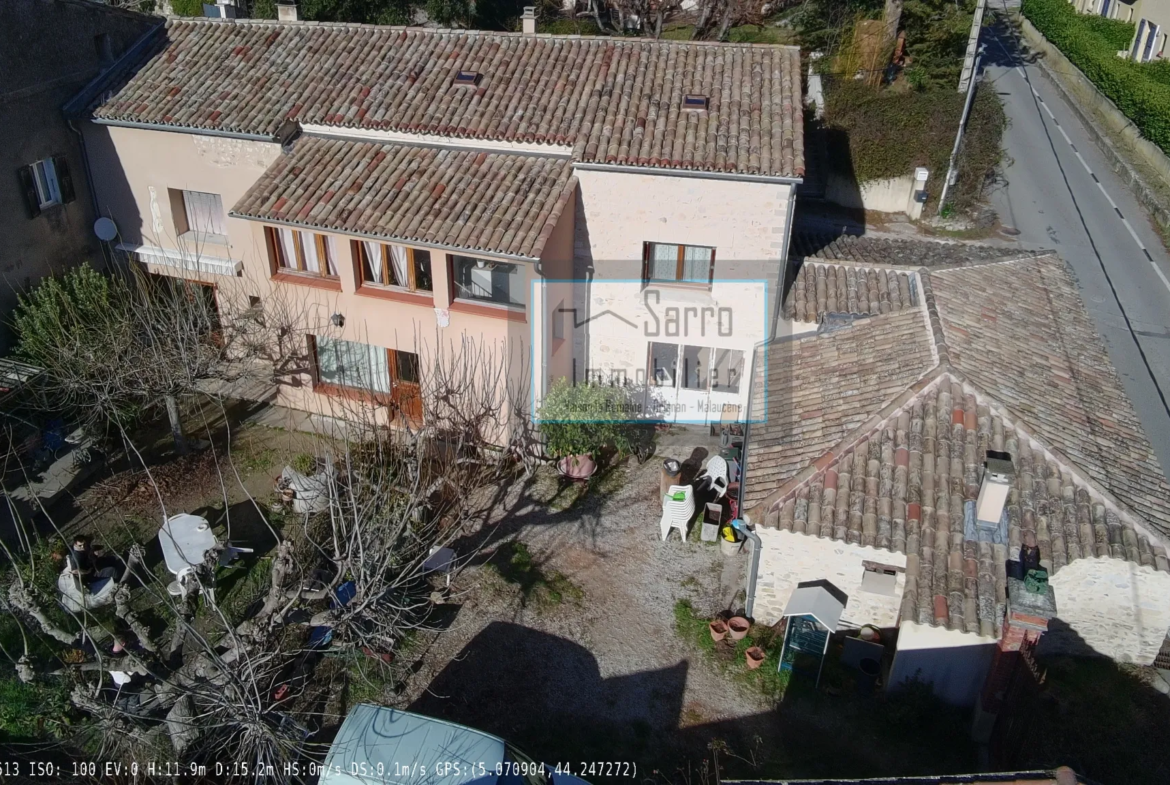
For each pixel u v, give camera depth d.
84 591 15.28
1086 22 43.19
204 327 21.34
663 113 19.67
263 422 21.77
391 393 21.33
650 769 14.16
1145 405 21.34
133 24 22.86
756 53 21.03
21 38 19.98
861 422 15.69
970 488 14.48
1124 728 14.16
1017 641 13.23
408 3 35.28
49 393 19.97
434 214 18.52
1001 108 30.59
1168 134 31.56
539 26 39.09
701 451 21.34
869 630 15.52
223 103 20.92
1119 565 13.94
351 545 12.93
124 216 22.75
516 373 19.72
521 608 16.97
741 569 17.95
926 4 32.28
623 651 16.20
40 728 14.25
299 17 33.28
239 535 18.23
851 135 30.70
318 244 20.20
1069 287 20.92
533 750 14.36
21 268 20.98
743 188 18.56
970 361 16.55
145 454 20.55
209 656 11.89
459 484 17.72
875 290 19.64
